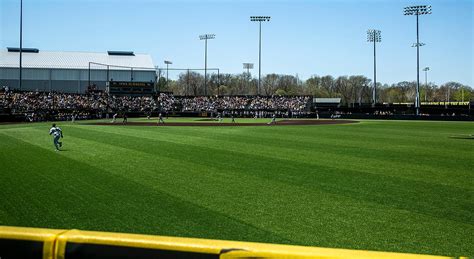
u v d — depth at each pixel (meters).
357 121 67.31
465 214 10.77
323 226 9.73
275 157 21.05
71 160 19.84
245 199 12.34
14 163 18.89
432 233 9.21
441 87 183.00
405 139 32.12
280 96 96.12
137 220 10.16
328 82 172.38
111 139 30.66
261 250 3.38
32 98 71.88
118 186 14.08
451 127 49.97
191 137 32.88
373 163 19.22
